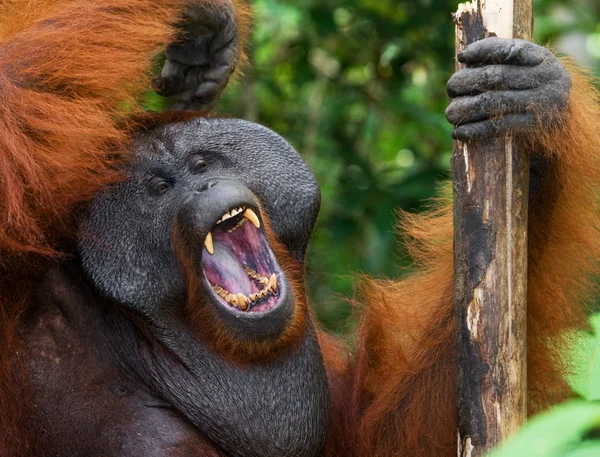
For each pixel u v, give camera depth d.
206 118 5.34
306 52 11.88
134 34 5.34
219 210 4.79
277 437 5.06
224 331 4.95
